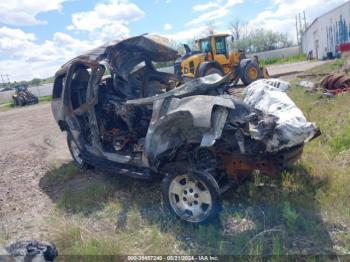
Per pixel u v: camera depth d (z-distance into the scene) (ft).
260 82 16.71
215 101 12.69
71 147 22.30
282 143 12.60
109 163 18.08
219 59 53.01
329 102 28.81
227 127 12.91
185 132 13.57
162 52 20.67
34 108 85.87
